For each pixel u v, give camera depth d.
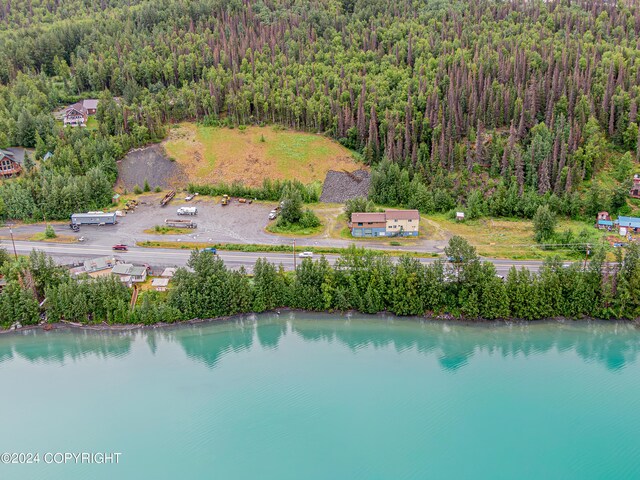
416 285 150.50
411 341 142.62
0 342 143.88
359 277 154.12
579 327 146.75
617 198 195.38
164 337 146.00
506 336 144.38
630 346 140.12
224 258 174.00
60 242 183.38
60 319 150.62
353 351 139.38
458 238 152.25
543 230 183.62
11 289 148.75
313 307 153.88
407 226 188.50
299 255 174.75
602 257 148.62
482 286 148.00
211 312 150.62
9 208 199.75
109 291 149.38
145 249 179.75
